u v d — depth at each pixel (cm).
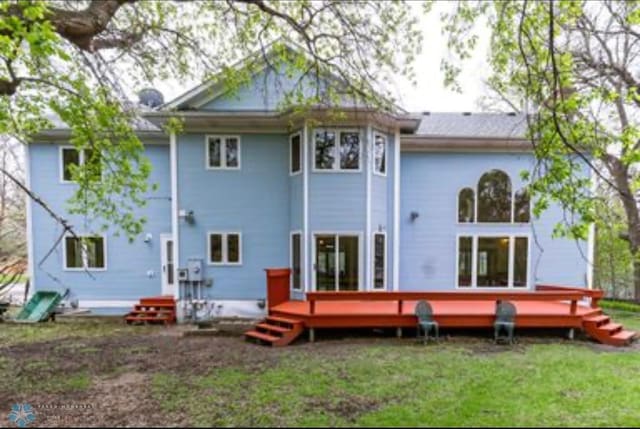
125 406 477
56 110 675
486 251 1156
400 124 1056
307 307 894
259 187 1084
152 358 684
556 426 414
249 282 1080
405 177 1158
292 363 645
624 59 684
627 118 861
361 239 1007
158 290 1178
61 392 526
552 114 491
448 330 869
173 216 1070
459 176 1156
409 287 1156
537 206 540
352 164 1010
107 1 532
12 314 1166
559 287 996
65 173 1148
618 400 484
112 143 783
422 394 504
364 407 465
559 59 483
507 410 453
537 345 765
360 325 812
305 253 1006
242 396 504
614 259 1501
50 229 1153
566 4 432
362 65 666
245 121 1044
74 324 1030
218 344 786
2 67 625
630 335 796
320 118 979
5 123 746
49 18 470
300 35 660
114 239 1170
